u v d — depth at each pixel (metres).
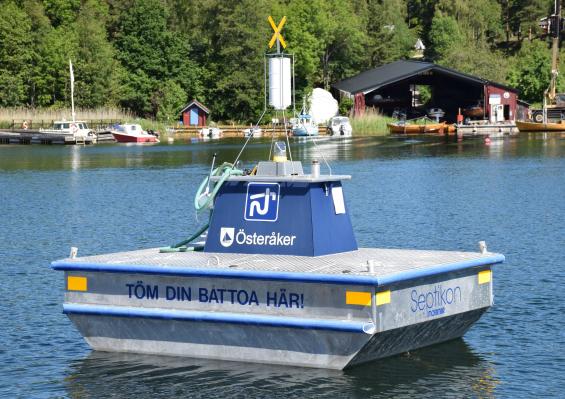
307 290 12.82
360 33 135.62
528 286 19.27
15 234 28.28
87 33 112.38
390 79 112.25
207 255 14.31
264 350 13.41
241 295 13.19
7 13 107.56
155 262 13.83
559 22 136.62
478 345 14.96
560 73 136.12
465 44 164.00
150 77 116.12
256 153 71.06
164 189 42.50
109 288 13.98
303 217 14.07
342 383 12.93
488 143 82.31
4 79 105.88
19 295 19.08
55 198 39.47
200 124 115.44
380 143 84.81
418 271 13.02
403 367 13.63
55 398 13.02
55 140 91.12
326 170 52.97
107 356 14.30
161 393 12.95
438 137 95.94
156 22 116.44
